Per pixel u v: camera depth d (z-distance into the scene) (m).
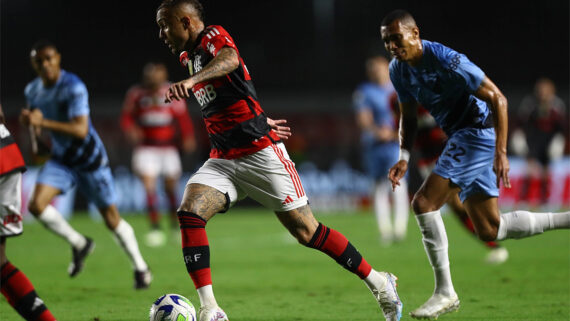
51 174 24.12
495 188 19.12
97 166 23.97
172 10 16.30
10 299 14.22
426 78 18.27
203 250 16.05
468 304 20.84
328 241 16.47
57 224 24.44
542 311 19.48
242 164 16.34
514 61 104.56
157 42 112.00
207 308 15.85
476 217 19.42
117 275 28.97
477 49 107.62
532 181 64.62
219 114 16.23
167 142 45.06
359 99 40.47
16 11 115.19
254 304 21.44
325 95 96.06
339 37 113.62
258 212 70.25
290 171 16.39
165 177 45.66
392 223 54.53
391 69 19.09
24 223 62.06
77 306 21.14
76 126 23.48
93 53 110.69
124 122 44.59
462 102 18.50
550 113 60.69
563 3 110.75
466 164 18.44
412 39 17.86
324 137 73.94
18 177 14.68
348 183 71.25
